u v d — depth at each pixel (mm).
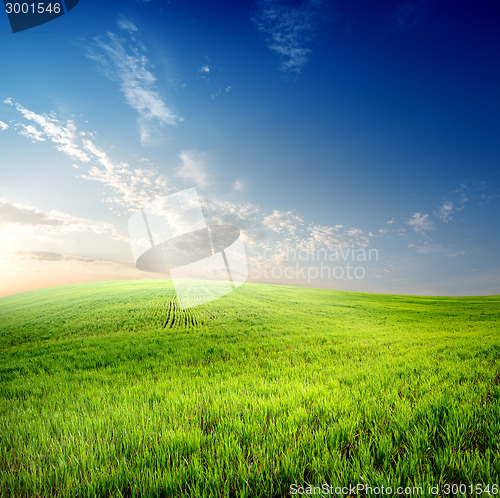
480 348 9719
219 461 2918
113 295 41094
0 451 3520
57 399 6297
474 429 3328
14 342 18719
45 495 2600
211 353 11703
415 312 32281
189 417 4262
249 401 4684
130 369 9516
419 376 6070
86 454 3209
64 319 25609
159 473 2703
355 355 9914
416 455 2732
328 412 3941
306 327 19438
